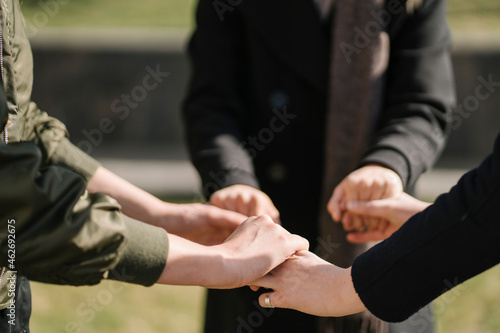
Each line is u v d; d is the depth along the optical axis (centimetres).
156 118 683
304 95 202
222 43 205
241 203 181
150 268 132
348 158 197
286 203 208
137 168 593
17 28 137
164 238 135
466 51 636
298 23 197
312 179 207
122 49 676
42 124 162
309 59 198
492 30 732
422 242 132
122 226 127
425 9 194
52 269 122
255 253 147
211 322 220
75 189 124
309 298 148
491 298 379
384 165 181
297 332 206
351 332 198
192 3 865
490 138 643
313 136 204
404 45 196
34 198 118
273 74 202
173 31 697
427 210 135
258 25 198
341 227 199
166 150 667
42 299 377
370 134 195
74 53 680
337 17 195
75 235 121
